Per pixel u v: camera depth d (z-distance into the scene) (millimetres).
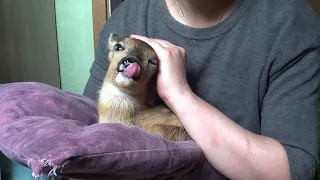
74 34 2377
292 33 1090
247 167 945
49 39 2332
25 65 2193
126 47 1183
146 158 816
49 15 2316
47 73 2342
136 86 1170
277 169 945
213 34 1166
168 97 1021
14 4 2111
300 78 1053
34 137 772
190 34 1188
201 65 1165
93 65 1442
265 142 969
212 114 982
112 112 1235
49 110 1071
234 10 1164
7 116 959
